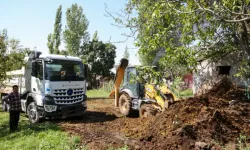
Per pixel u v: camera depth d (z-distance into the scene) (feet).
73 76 36.09
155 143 22.59
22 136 26.61
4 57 43.62
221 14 14.93
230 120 23.65
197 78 57.98
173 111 26.04
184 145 20.79
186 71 20.76
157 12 16.79
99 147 22.43
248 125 23.39
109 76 132.26
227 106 27.22
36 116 34.68
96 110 45.27
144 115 32.63
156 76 18.76
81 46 132.98
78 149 22.06
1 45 43.37
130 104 36.58
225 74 50.42
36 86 34.83
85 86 37.50
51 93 33.65
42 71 34.12
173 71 20.61
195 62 19.43
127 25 23.43
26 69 38.42
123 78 39.78
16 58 43.70
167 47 19.76
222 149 19.85
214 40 24.99
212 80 53.98
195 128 22.43
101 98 70.49
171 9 16.60
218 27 20.65
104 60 130.41
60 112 34.04
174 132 22.53
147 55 22.31
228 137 21.85
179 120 24.26
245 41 19.69
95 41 130.72
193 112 25.13
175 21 18.97
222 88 32.09
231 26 19.48
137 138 25.21
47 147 22.70
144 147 22.30
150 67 18.84
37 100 34.37
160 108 31.04
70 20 129.49
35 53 36.94
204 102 27.40
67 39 130.00
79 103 35.96
